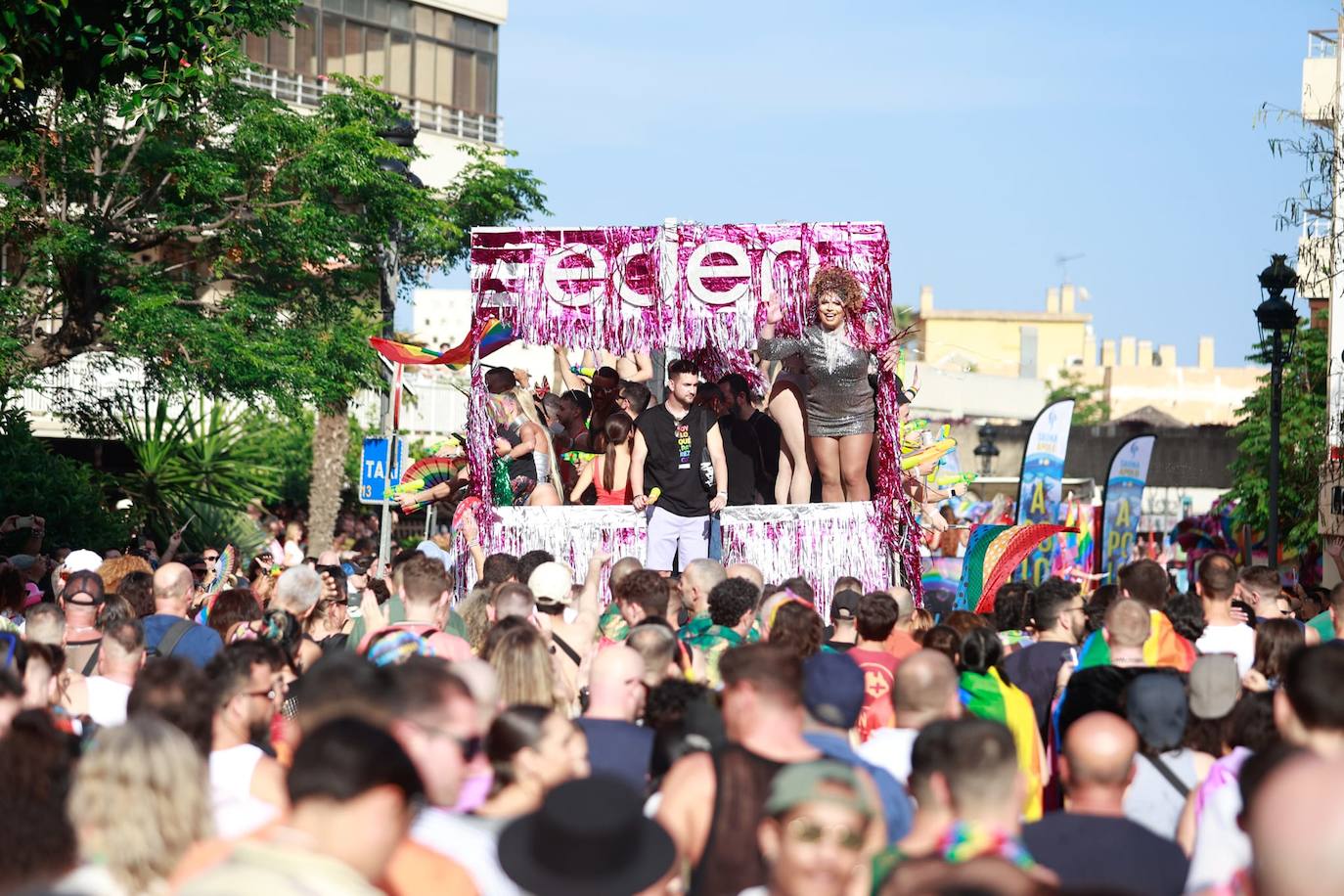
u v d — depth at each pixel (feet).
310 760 12.49
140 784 14.08
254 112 82.84
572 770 17.46
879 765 19.79
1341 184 59.16
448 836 15.94
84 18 43.45
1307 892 9.38
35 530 49.34
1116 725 17.07
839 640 29.50
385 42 145.38
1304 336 93.50
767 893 15.14
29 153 74.95
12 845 13.66
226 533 81.15
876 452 40.63
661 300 40.65
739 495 45.57
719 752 16.69
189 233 84.12
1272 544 60.18
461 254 110.01
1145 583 30.07
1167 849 16.72
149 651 28.81
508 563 34.35
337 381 86.12
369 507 112.57
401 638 24.11
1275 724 19.83
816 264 40.11
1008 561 43.55
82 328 80.33
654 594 26.84
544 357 134.41
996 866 12.93
